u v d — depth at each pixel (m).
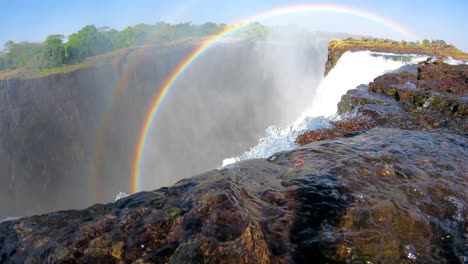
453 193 4.05
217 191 3.17
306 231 3.08
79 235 3.00
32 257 2.96
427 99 9.15
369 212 3.38
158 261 2.63
